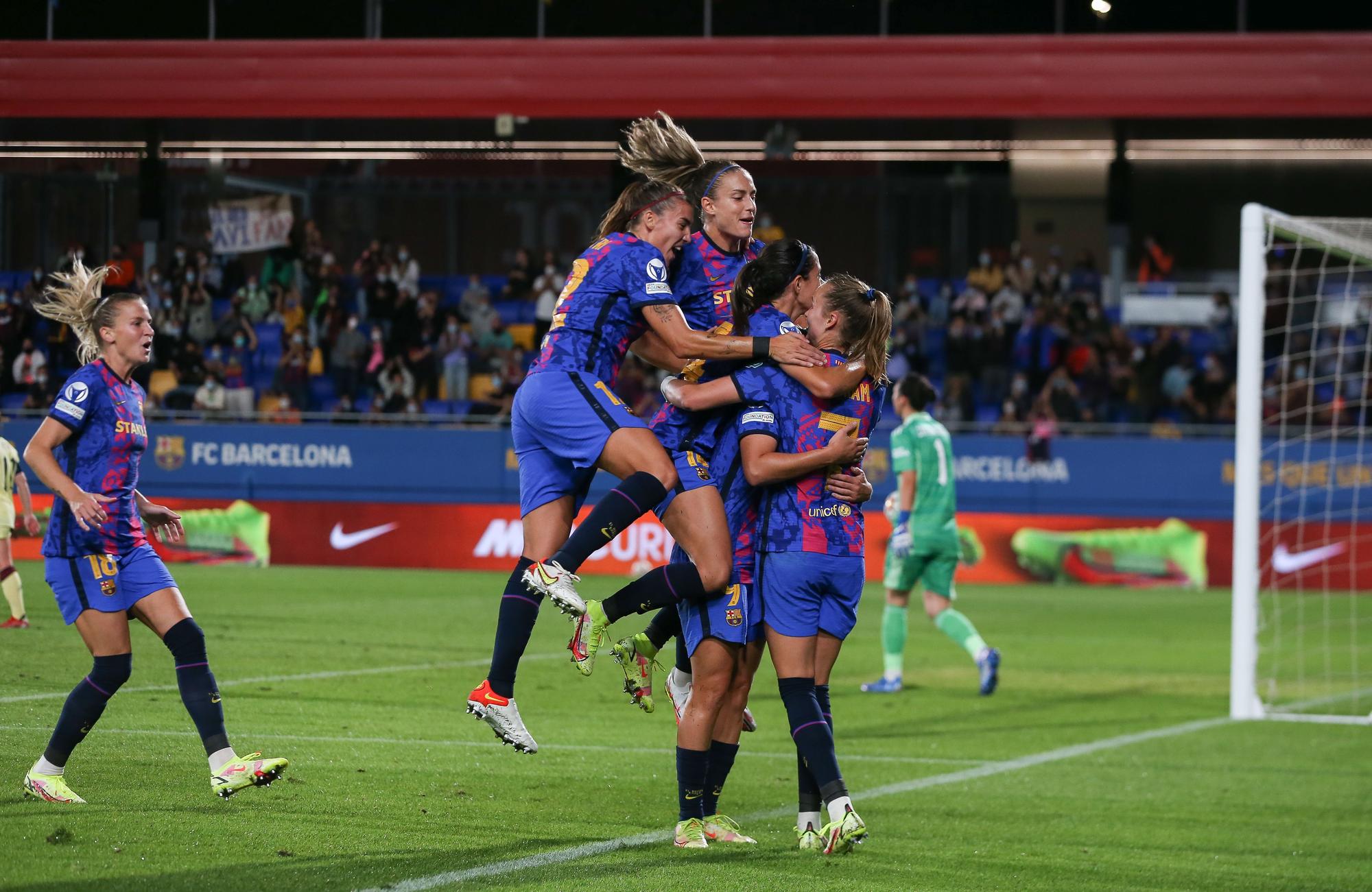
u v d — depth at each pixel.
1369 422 32.09
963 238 35.31
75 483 7.56
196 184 34.56
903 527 14.95
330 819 7.71
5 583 15.91
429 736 10.66
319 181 35.31
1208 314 33.69
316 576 25.70
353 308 34.19
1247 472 14.26
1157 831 8.90
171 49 31.03
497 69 30.69
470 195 35.44
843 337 7.59
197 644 7.57
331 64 30.88
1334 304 33.34
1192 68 29.70
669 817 8.42
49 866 6.31
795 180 35.59
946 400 31.95
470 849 7.18
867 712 13.70
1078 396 32.38
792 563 7.40
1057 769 10.99
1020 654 18.66
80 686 7.64
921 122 31.11
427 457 28.78
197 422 29.08
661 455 7.54
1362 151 33.03
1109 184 33.53
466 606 21.09
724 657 7.48
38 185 33.94
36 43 31.03
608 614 7.34
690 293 8.38
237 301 33.62
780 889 6.64
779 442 7.50
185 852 6.74
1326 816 9.62
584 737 11.30
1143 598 26.31
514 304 34.81
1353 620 24.50
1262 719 13.92
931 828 8.64
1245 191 35.97
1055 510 28.36
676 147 8.61
